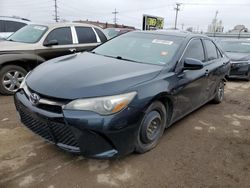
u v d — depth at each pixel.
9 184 2.66
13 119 4.23
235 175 3.13
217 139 4.08
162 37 4.36
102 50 4.43
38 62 5.77
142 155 3.38
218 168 3.25
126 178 2.89
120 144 2.86
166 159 3.34
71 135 2.74
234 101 6.45
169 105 3.69
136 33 4.68
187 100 4.11
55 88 2.84
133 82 3.03
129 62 3.72
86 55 4.15
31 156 3.18
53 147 3.40
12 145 3.40
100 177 2.88
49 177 2.81
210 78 4.93
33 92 2.97
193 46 4.40
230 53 9.82
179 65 3.78
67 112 2.68
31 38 5.98
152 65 3.65
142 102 2.96
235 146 3.88
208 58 5.00
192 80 4.08
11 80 5.52
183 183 2.90
